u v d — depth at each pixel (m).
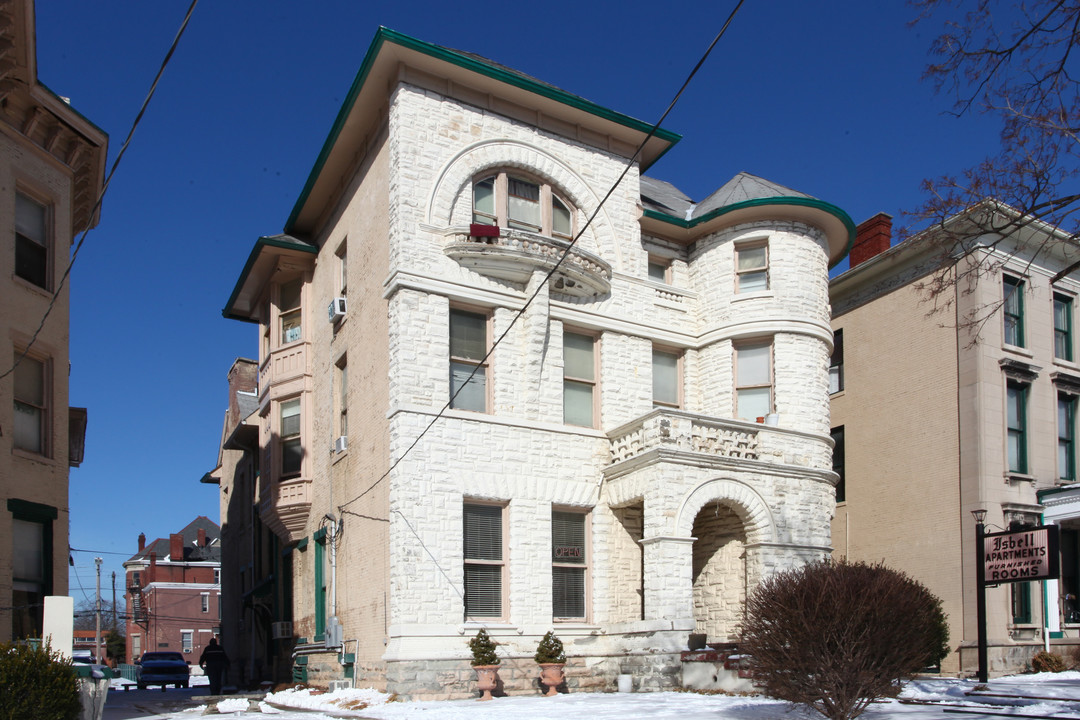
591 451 20.77
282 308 25.91
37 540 17.44
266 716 16.80
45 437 18.02
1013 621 25.28
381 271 20.17
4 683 11.66
